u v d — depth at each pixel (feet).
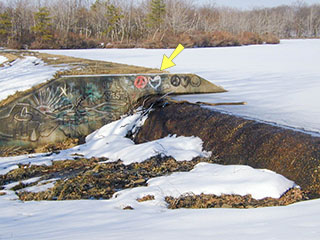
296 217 12.55
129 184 23.95
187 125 31.91
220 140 27.68
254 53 130.52
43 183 25.81
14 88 38.22
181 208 17.37
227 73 66.28
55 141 38.86
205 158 27.25
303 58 104.42
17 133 37.40
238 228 11.61
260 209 14.67
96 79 39.70
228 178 20.52
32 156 34.47
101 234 11.76
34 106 37.70
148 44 180.96
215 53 132.98
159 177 23.77
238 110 32.58
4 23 176.04
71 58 63.77
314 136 22.02
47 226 13.91
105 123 40.34
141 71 43.50
